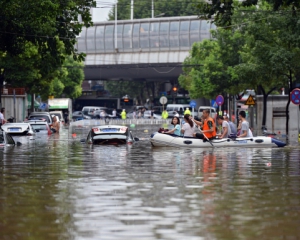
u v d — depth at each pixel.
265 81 85.25
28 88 121.62
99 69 187.25
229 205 20.92
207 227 17.53
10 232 17.03
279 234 16.70
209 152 45.09
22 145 56.31
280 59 77.62
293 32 77.00
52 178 28.58
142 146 52.97
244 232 16.91
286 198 22.41
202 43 136.75
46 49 65.81
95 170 32.03
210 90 130.62
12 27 58.09
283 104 95.94
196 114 171.50
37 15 58.16
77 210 20.08
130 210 20.02
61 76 122.25
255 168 33.06
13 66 96.50
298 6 58.25
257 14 80.00
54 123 95.94
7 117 114.19
